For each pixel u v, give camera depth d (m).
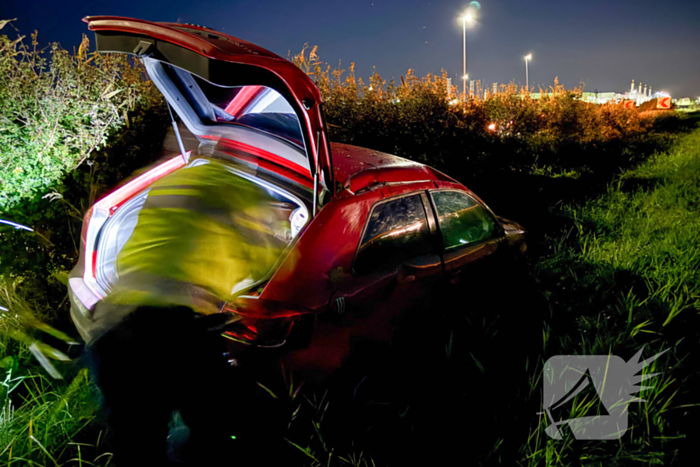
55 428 2.31
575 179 9.48
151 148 4.39
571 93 12.85
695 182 8.68
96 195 3.78
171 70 2.41
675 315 3.93
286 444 2.42
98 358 2.42
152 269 2.44
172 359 2.31
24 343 2.88
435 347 3.02
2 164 3.22
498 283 3.61
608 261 5.16
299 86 2.03
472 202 3.38
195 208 2.68
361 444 2.54
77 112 3.64
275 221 2.74
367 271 2.49
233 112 2.61
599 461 2.53
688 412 3.01
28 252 3.37
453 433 2.69
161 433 2.34
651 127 18.14
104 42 2.22
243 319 2.14
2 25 3.08
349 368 2.52
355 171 2.73
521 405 2.93
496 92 11.60
